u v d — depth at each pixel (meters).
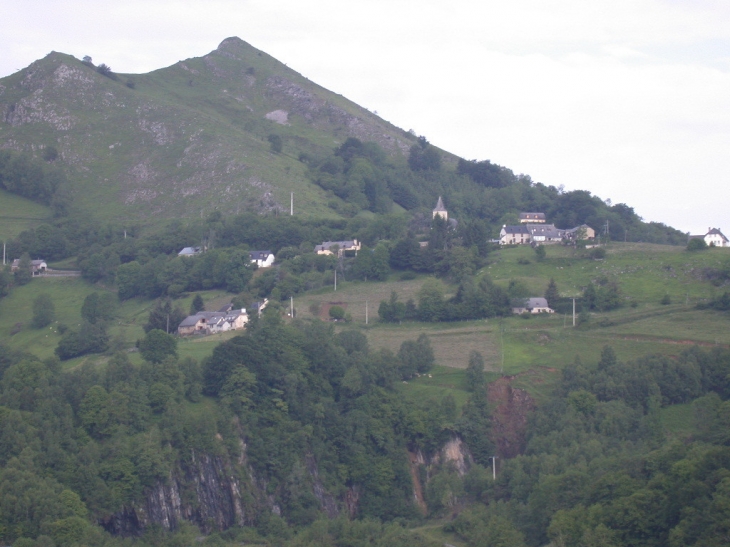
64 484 172.50
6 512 159.12
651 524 149.75
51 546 153.12
